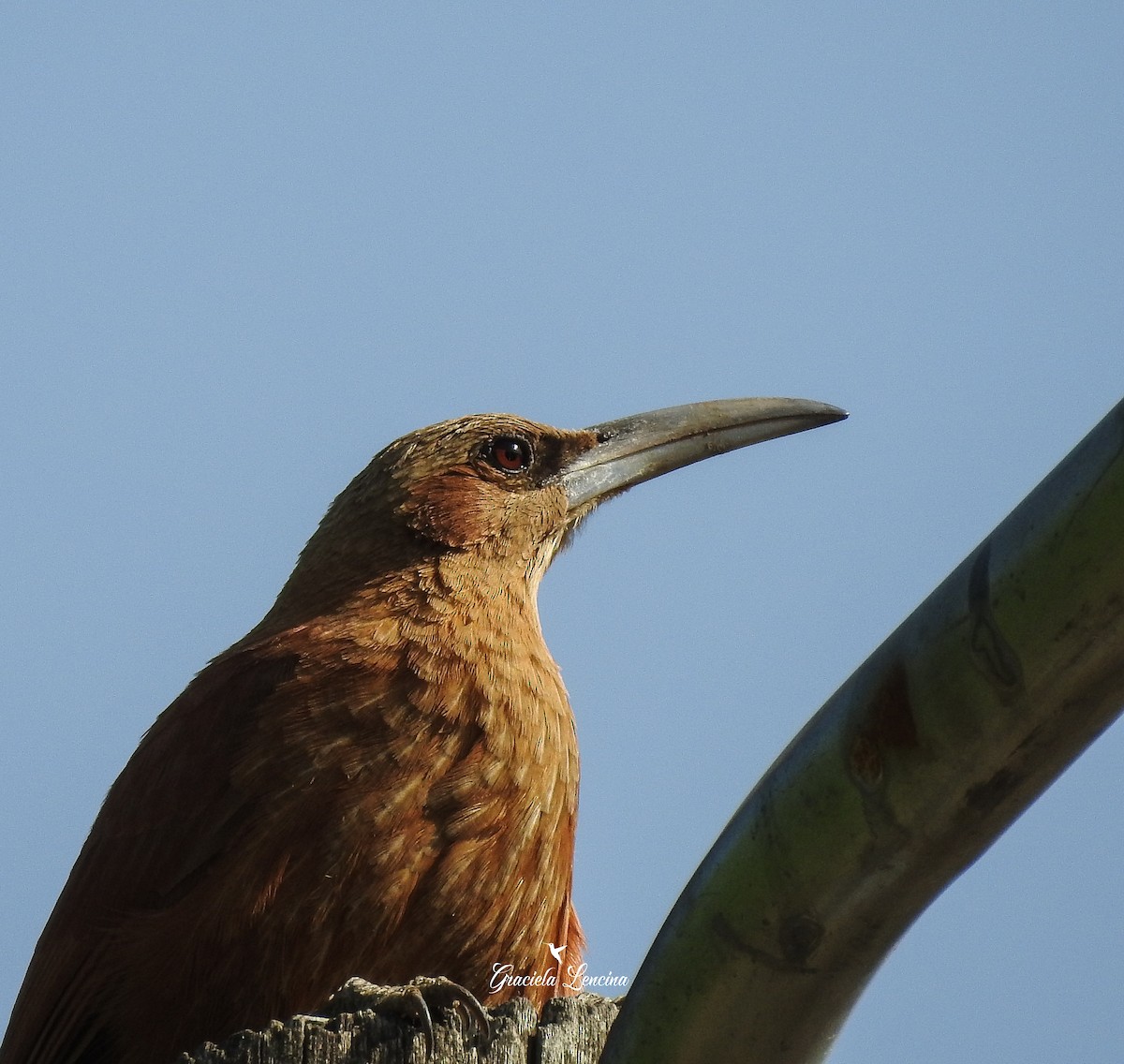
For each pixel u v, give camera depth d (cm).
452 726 1242
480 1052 948
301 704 1234
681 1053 763
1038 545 632
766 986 743
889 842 691
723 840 744
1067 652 631
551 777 1277
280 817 1198
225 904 1188
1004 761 660
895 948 738
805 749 709
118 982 1223
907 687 670
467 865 1215
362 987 1012
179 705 1318
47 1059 1256
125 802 1277
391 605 1332
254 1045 909
